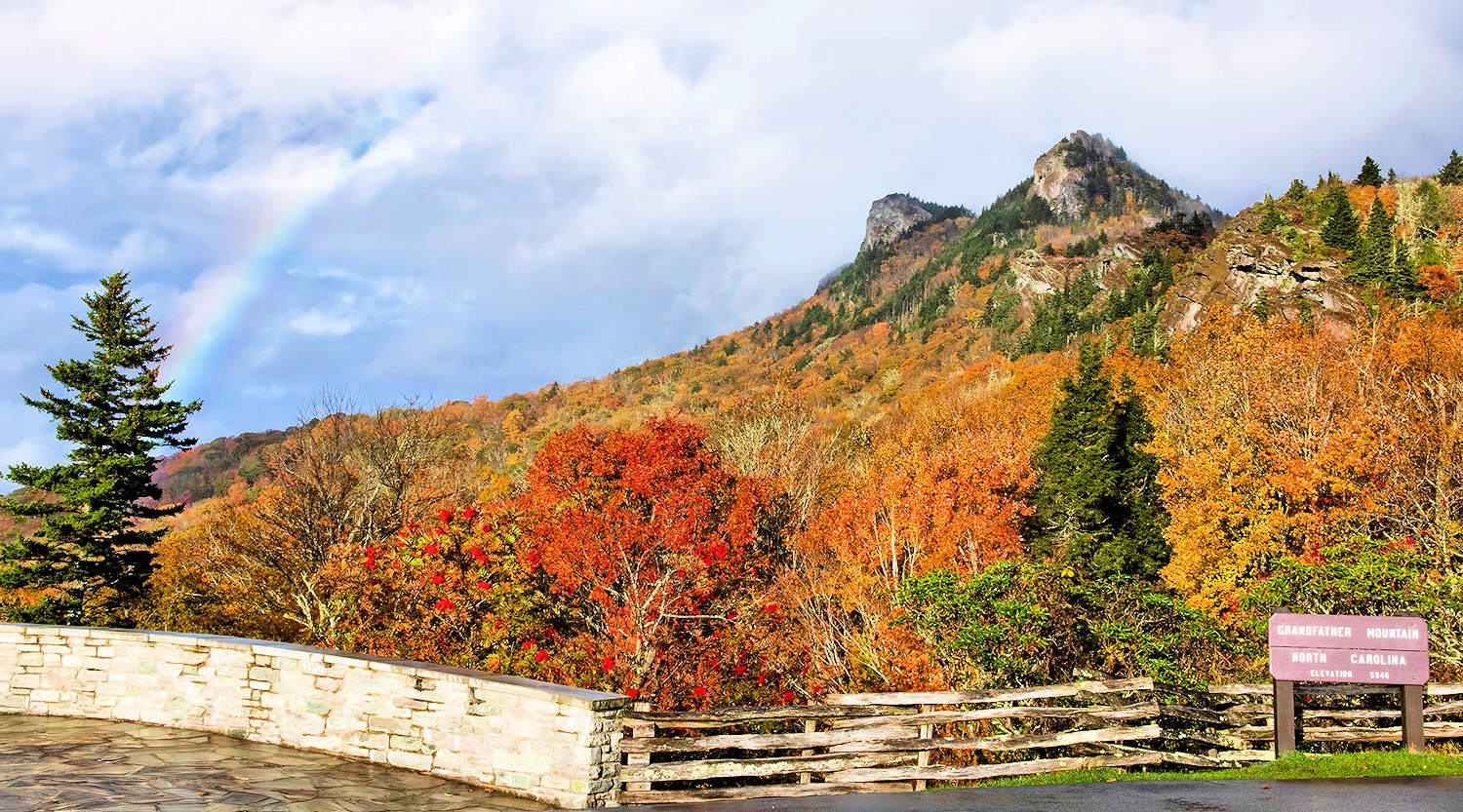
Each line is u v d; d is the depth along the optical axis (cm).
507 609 1875
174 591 3738
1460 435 3078
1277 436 3447
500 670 1716
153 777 861
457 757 902
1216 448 3512
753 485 3325
